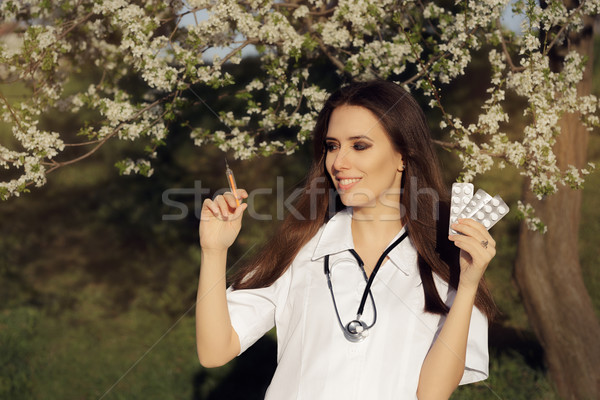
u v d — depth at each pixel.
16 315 4.24
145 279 4.85
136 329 4.16
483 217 1.34
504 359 3.54
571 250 3.27
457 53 2.58
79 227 5.50
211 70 2.63
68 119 4.23
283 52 2.77
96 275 4.93
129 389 3.54
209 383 3.56
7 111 2.54
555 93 2.68
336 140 1.45
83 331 4.12
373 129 1.42
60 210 5.66
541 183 2.53
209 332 1.44
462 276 1.33
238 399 3.46
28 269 4.88
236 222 1.43
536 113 2.50
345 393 1.32
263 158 4.64
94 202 5.75
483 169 2.54
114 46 2.84
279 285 1.52
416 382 1.33
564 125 2.80
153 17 2.67
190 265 5.07
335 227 1.52
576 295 3.25
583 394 3.21
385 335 1.36
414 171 1.49
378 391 1.32
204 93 4.29
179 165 5.70
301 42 2.62
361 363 1.34
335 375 1.34
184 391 3.53
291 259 1.53
